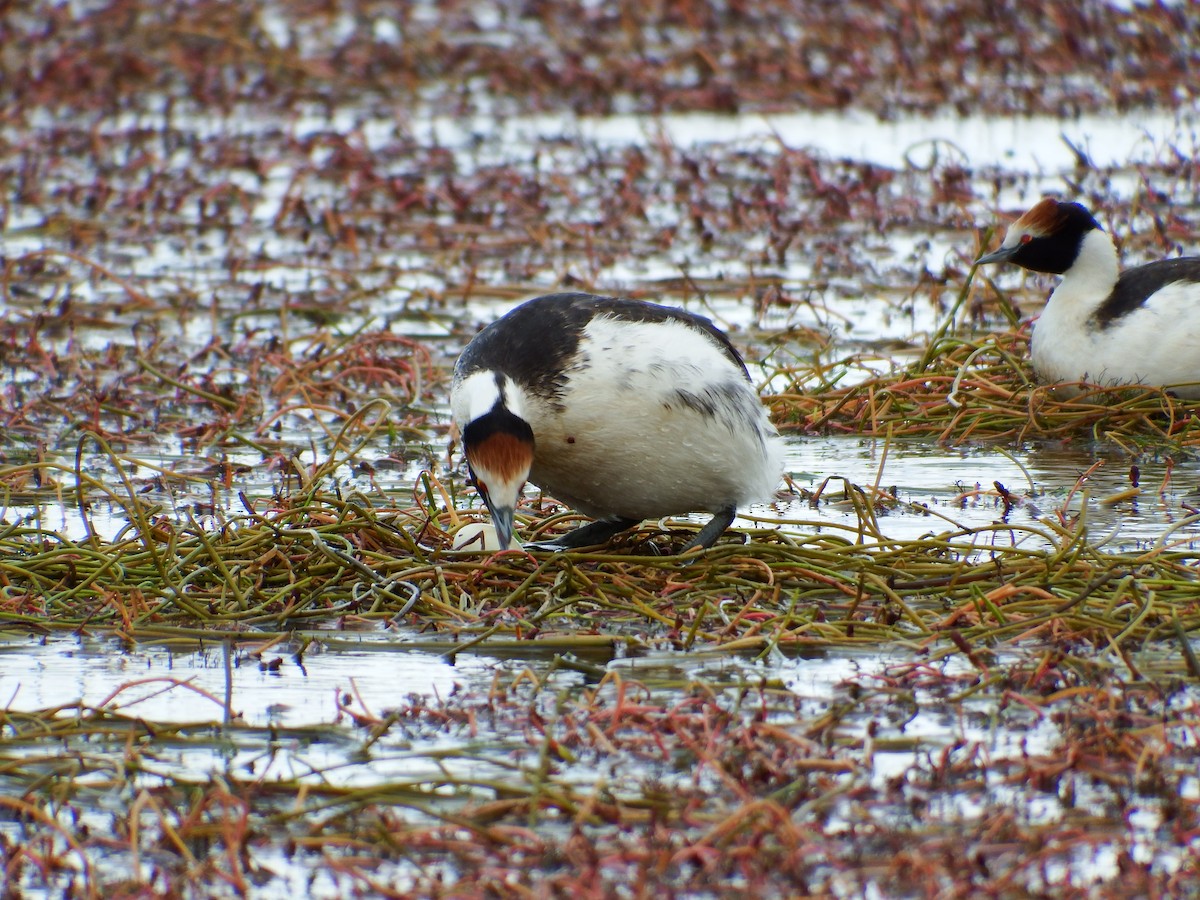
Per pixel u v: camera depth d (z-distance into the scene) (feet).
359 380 58.18
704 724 28.55
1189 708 29.19
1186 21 115.96
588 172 90.07
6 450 50.08
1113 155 91.30
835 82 108.47
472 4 137.39
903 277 69.51
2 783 27.68
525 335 35.63
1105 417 50.34
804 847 24.54
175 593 35.04
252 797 26.94
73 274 73.31
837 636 32.96
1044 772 26.71
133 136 97.91
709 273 71.31
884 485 45.32
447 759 28.22
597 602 35.12
